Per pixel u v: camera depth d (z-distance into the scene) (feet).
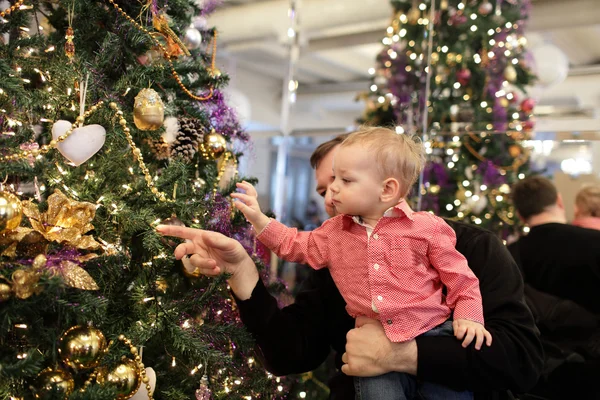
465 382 3.82
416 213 4.35
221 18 13.29
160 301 4.17
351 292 4.22
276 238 4.43
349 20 11.98
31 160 3.65
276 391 5.20
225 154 5.32
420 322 3.97
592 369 6.31
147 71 4.31
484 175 11.09
